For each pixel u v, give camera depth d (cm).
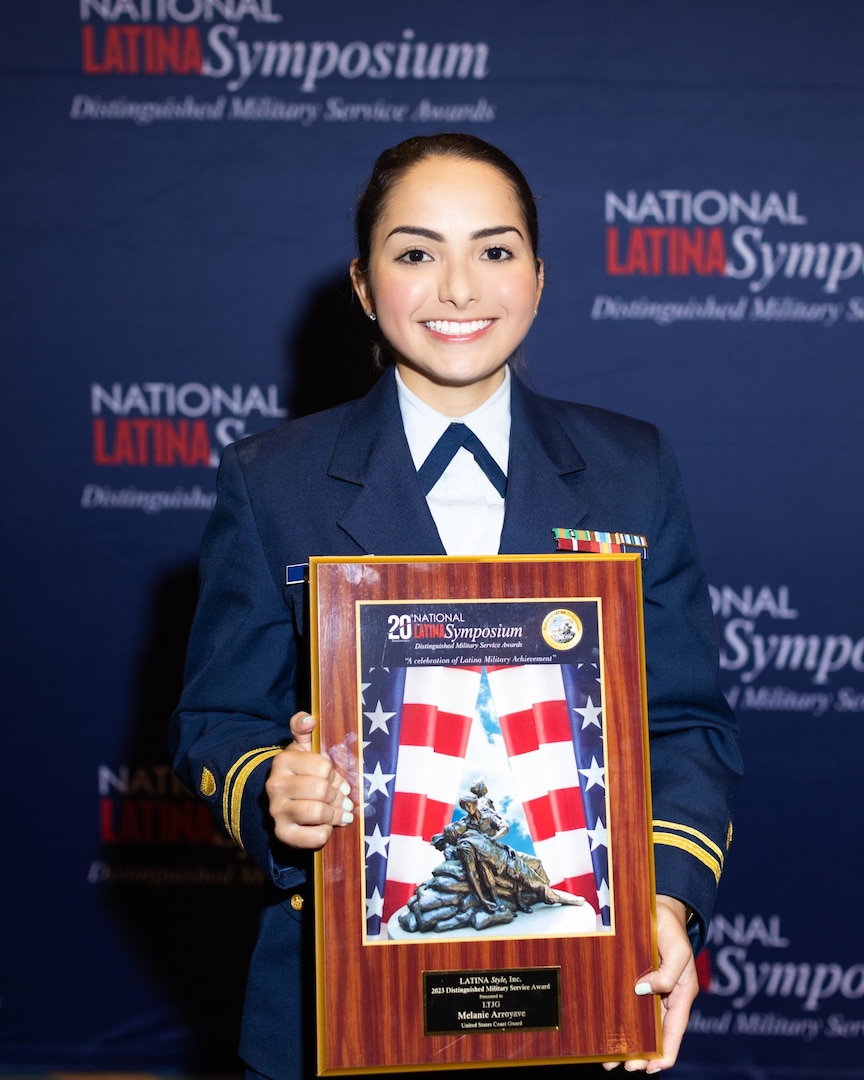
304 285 228
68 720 232
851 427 228
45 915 234
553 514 119
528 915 103
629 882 103
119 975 235
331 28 226
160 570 231
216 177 228
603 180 227
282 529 122
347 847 102
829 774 231
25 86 227
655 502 126
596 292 228
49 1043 235
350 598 104
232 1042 234
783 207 226
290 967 121
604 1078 118
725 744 124
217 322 229
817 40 225
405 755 103
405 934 102
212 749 119
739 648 231
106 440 230
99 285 229
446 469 121
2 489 230
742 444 229
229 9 226
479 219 112
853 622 230
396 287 114
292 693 127
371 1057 101
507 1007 102
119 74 227
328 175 227
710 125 226
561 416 131
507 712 104
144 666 232
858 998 232
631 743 105
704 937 112
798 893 232
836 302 227
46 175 227
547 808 104
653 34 226
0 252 228
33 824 233
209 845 234
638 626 106
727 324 228
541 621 105
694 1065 234
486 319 114
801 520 229
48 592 231
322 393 229
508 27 226
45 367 229
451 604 104
